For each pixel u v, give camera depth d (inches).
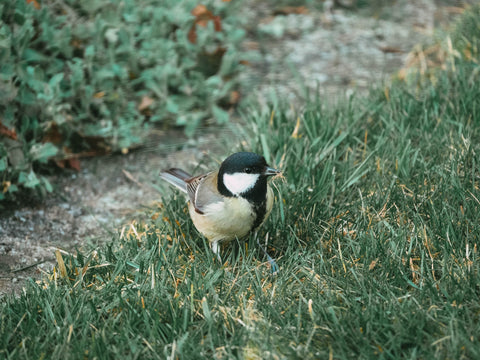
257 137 22.3
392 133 22.2
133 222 20.6
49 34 23.0
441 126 21.8
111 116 24.5
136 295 17.0
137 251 18.7
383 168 20.6
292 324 16.1
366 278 16.9
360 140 22.3
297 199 19.6
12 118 21.1
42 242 20.4
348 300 16.5
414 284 16.7
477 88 23.0
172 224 19.5
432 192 19.2
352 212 19.4
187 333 15.7
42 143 22.7
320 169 21.0
